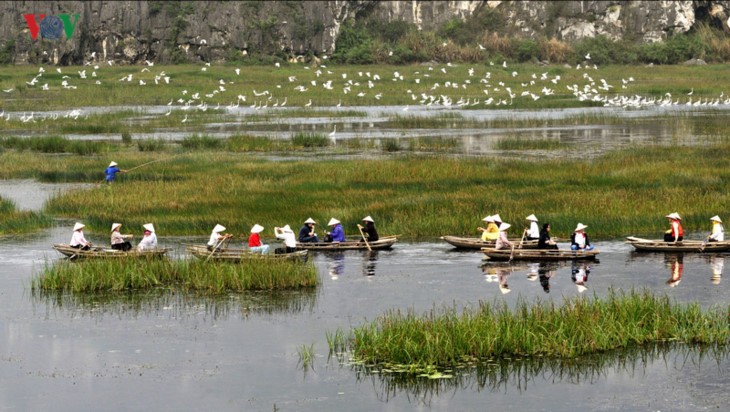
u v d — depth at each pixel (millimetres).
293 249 127500
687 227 148000
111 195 168875
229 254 120875
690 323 94062
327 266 124625
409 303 105312
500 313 95062
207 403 77562
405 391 79688
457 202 158500
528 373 83250
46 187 191000
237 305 105312
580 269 122125
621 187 174125
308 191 171625
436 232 145750
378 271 121375
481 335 88562
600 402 77125
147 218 150750
